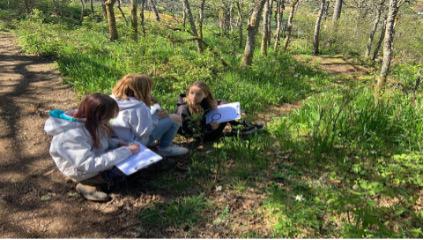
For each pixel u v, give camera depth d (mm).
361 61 7695
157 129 2465
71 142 2076
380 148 2699
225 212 2039
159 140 2555
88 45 5891
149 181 2314
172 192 2223
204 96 2686
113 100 2131
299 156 2578
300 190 2236
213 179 2346
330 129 2768
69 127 2084
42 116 3314
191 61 4746
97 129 2111
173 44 6168
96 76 4184
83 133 2098
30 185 2320
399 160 2449
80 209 2102
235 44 8391
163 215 2037
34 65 4992
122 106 2285
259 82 4445
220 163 2514
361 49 9961
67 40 6242
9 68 4828
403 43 8109
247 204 2131
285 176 2369
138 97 2352
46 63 5109
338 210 2029
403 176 2369
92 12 12711
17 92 3902
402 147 2719
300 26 10805
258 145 2717
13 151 2705
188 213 2043
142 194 2201
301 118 3156
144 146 2209
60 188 2287
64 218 2037
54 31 6840
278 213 2023
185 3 5609
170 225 1972
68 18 10875
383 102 3203
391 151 2660
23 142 2834
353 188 2246
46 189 2279
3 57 5410
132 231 1940
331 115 2965
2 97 3729
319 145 2611
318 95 4148
